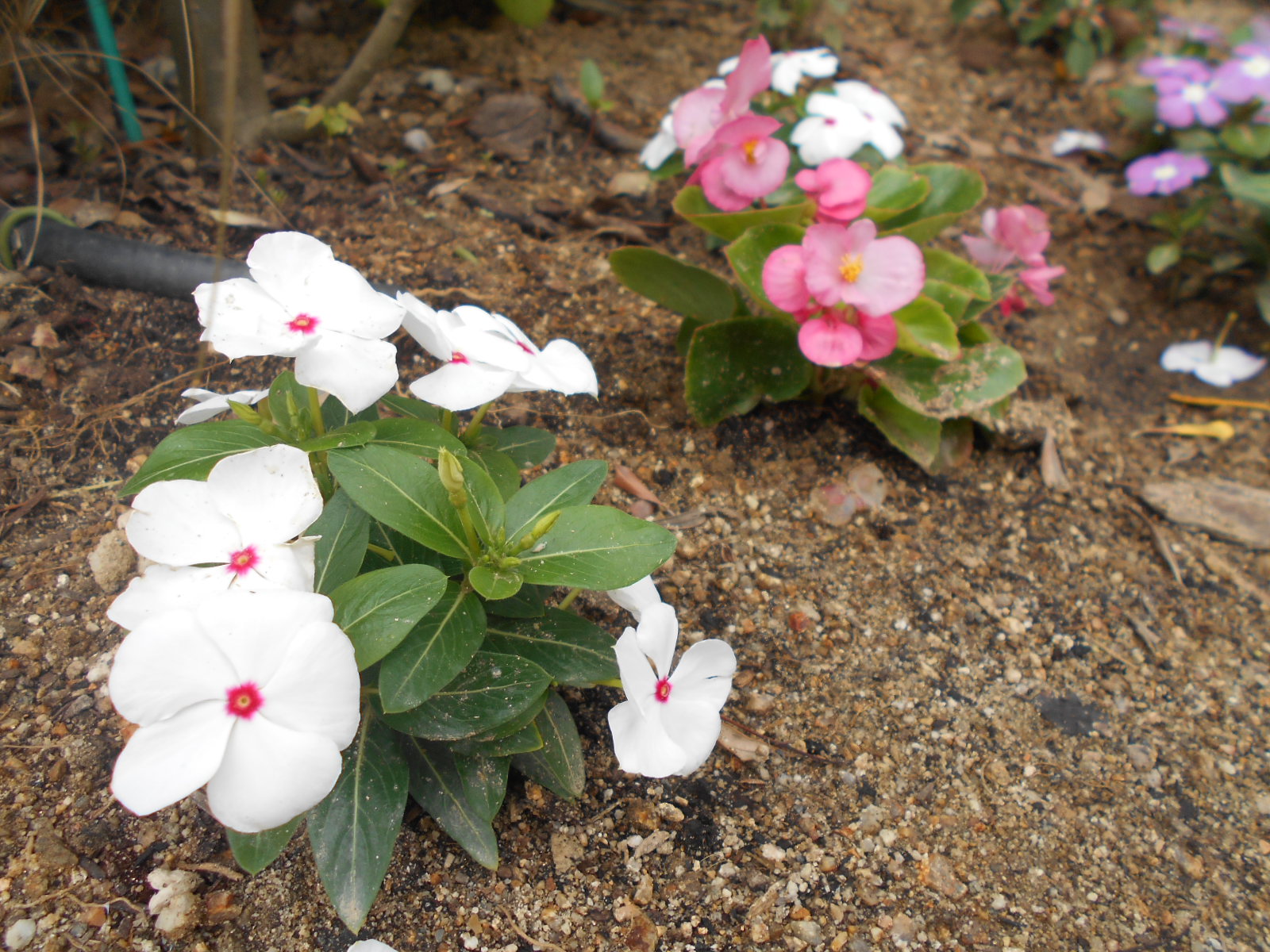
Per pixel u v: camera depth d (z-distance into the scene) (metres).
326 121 0.45
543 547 0.24
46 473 0.34
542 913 0.27
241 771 0.20
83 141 0.43
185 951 0.26
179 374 0.37
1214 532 0.40
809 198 0.36
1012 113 0.58
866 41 0.61
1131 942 0.29
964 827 0.31
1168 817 0.32
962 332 0.39
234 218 0.42
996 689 0.34
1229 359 0.46
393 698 0.22
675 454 0.39
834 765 0.32
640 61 0.56
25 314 0.37
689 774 0.31
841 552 0.37
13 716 0.29
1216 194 0.48
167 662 0.19
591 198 0.47
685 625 0.34
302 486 0.22
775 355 0.38
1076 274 0.50
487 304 0.41
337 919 0.26
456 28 0.55
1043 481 0.41
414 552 0.26
